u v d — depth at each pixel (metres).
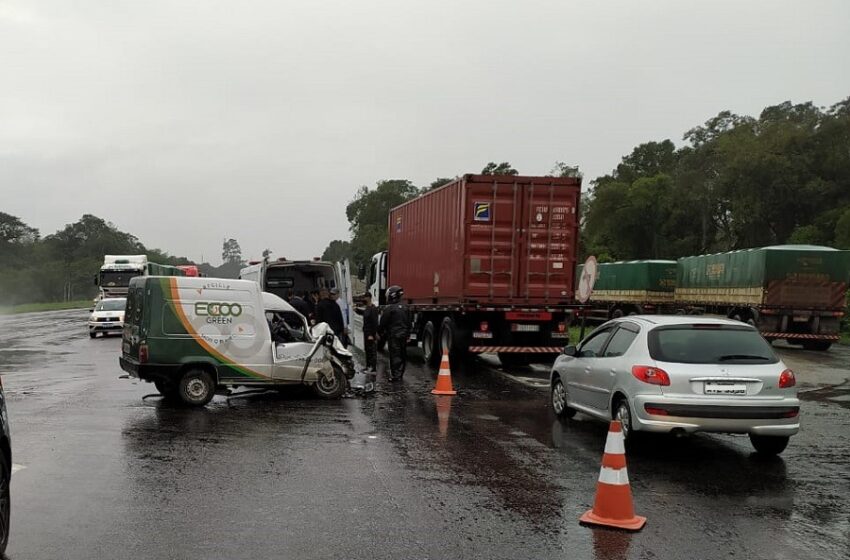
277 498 6.42
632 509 5.92
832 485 7.27
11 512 5.93
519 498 6.55
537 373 16.22
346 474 7.26
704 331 8.52
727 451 8.81
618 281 36.34
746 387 8.10
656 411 8.09
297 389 12.86
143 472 7.21
